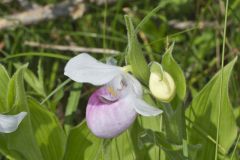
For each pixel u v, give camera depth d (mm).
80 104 827
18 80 618
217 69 824
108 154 647
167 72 607
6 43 884
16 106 621
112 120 610
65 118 726
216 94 660
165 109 600
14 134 631
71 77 613
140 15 914
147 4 917
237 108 749
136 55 585
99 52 848
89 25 913
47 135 669
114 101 619
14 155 646
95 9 912
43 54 749
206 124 663
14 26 888
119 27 909
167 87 585
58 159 678
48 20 906
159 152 650
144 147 670
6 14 916
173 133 608
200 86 833
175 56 865
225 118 658
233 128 658
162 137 612
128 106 611
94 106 618
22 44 874
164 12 931
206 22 878
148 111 595
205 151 666
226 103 657
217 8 881
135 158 671
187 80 838
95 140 668
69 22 924
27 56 860
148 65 605
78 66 616
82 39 907
